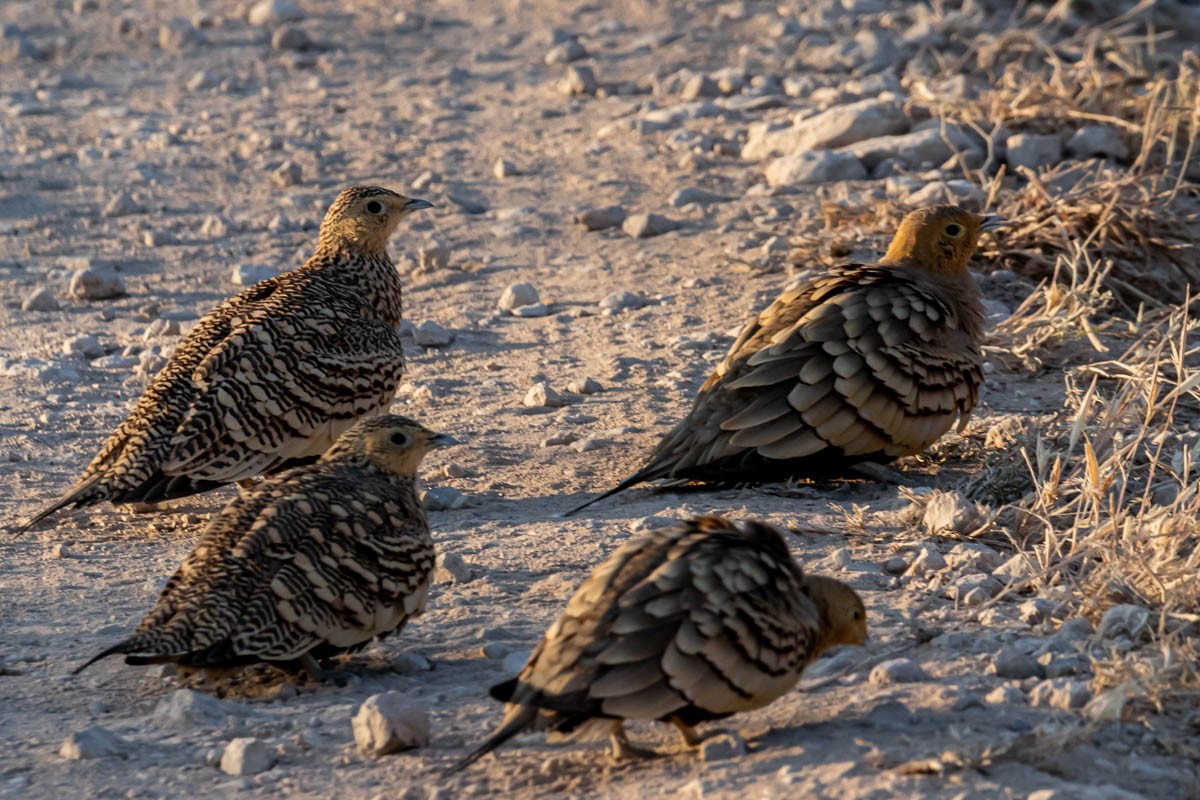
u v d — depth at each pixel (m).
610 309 16.41
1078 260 16.11
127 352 15.64
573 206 20.38
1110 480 9.70
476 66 28.56
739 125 23.31
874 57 25.84
